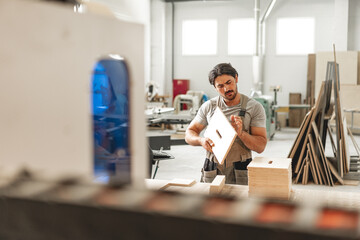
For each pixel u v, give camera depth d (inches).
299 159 181.0
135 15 19.6
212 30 449.7
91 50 17.9
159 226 14.6
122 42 19.1
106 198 15.4
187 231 14.3
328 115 198.4
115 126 20.4
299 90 432.8
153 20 440.8
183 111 338.0
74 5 19.8
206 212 14.4
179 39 459.2
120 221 14.9
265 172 55.6
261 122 84.7
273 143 306.5
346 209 14.7
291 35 430.3
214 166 83.5
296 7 424.5
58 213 15.5
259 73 410.6
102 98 20.8
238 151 82.4
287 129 404.5
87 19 17.6
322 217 14.2
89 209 15.2
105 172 19.6
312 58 417.4
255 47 398.3
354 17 413.7
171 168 220.5
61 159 17.5
